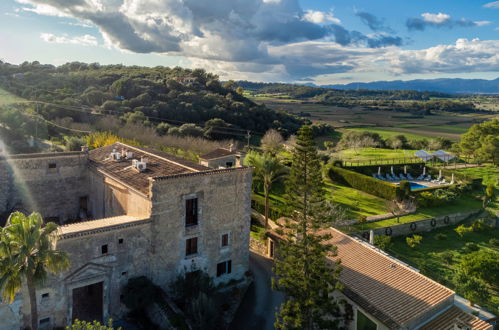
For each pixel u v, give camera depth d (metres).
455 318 23.28
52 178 36.31
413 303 23.45
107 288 25.38
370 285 25.41
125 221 26.11
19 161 34.31
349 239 32.97
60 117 80.75
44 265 19.27
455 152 89.75
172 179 27.27
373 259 29.22
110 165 35.72
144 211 28.09
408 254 40.03
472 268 33.66
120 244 25.59
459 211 51.88
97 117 82.75
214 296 28.62
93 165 36.69
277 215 45.31
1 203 33.69
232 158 52.41
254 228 45.78
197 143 73.31
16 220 18.97
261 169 43.09
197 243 29.78
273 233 38.81
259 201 50.78
